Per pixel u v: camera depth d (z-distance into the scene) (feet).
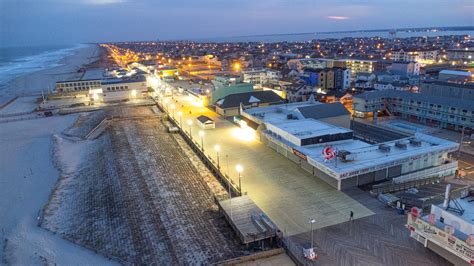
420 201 127.65
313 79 439.63
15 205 166.30
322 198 141.49
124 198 159.53
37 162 222.89
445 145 167.32
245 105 295.89
